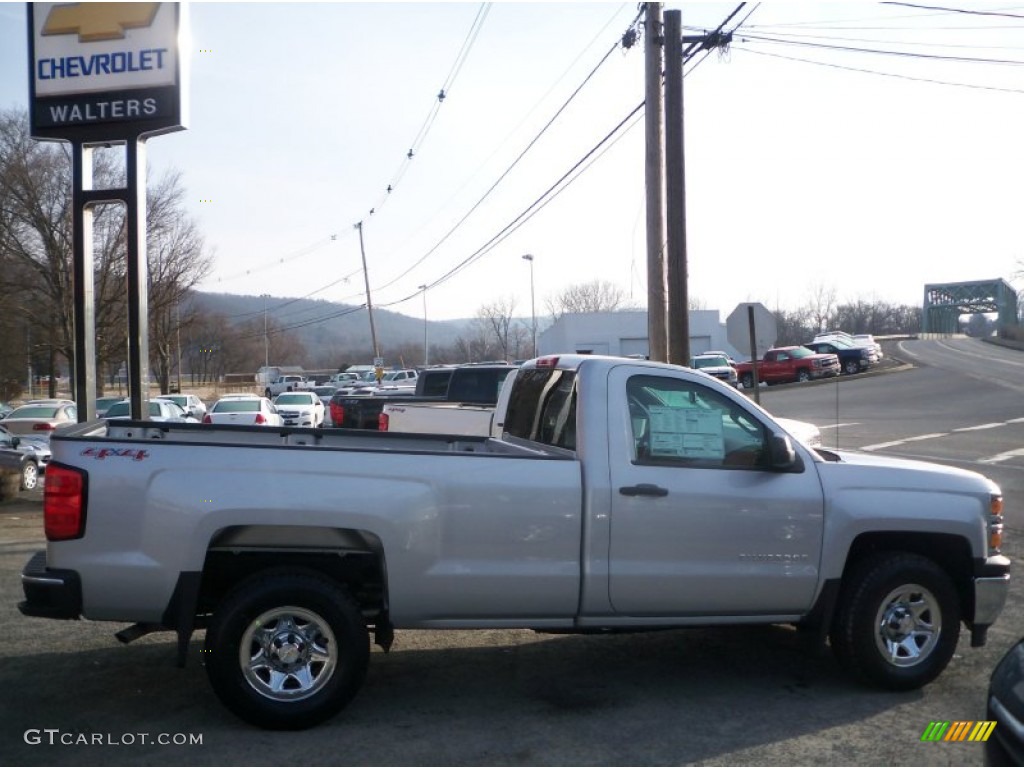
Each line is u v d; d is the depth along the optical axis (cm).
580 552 554
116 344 3747
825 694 593
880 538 612
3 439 1841
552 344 6225
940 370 4731
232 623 513
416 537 534
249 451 529
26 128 3397
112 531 512
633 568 560
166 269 3969
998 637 721
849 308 11706
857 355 4806
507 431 724
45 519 518
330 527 527
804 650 690
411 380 5162
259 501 519
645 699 582
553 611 557
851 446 2208
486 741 512
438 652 681
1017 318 11319
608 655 676
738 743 512
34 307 3606
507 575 545
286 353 10100
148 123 1378
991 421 2694
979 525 611
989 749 421
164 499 514
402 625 548
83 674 621
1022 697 411
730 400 591
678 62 1503
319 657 529
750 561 577
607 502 557
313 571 535
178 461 521
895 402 3444
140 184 1404
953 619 601
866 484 600
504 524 545
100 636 711
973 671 641
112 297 3559
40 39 1385
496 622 555
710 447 585
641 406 583
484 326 8131
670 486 566
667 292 1519
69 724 533
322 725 532
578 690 598
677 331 1495
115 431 623
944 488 610
